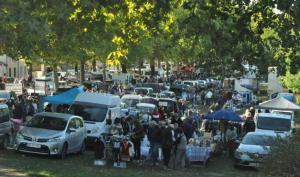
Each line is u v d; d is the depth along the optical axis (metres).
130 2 17.12
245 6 13.59
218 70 47.62
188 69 85.69
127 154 21.75
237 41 13.80
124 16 18.56
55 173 17.77
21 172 17.62
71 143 23.38
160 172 21.06
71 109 27.67
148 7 16.89
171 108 38.59
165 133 22.25
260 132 24.53
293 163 12.67
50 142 21.98
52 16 15.84
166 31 17.23
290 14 11.81
